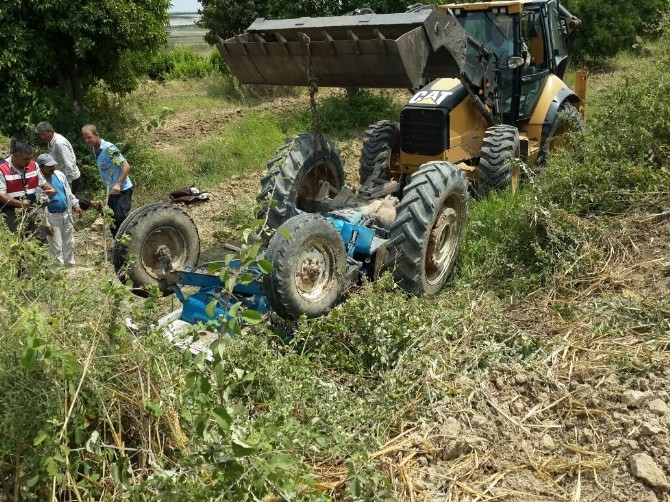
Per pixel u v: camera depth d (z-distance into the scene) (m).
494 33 7.55
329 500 2.68
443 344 4.18
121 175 6.57
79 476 2.72
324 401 3.57
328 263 4.47
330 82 5.11
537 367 3.87
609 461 3.15
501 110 7.61
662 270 4.85
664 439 3.13
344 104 13.77
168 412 2.88
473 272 5.64
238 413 2.75
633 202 5.68
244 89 16.69
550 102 7.95
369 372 4.09
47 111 9.79
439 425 3.45
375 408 3.60
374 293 4.53
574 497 2.99
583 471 3.14
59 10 9.80
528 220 5.60
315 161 5.46
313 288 4.39
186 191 9.11
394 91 16.27
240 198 8.91
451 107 6.89
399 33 4.79
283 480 2.51
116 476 2.55
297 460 2.78
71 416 2.61
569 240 5.43
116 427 2.86
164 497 2.45
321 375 3.98
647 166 6.06
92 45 10.10
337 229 4.69
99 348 2.88
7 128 9.71
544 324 4.51
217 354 2.52
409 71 4.63
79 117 10.18
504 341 4.18
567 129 8.38
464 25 7.71
